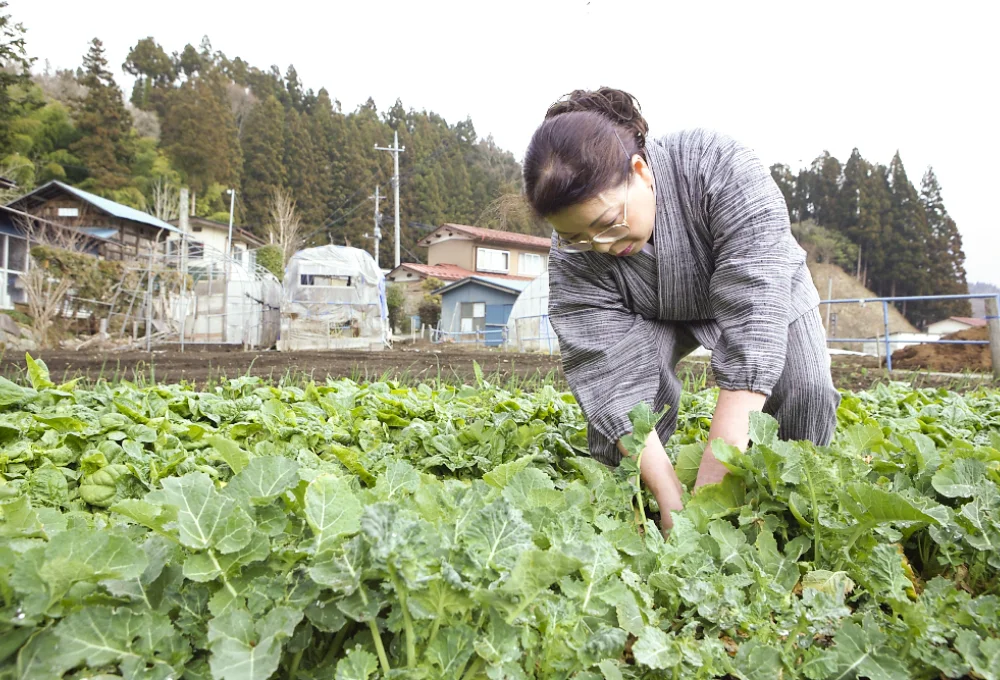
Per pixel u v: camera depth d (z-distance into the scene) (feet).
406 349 59.21
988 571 5.24
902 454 6.85
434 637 3.51
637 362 6.73
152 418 9.00
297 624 3.57
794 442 5.79
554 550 3.68
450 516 4.15
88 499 6.69
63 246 62.18
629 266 6.50
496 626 3.52
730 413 5.73
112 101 144.66
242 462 5.00
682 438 9.04
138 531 5.12
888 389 15.58
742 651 3.95
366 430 9.29
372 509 3.30
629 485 5.65
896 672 3.84
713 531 5.13
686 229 6.15
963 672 3.90
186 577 3.77
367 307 61.77
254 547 3.66
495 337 98.43
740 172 5.90
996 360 26.02
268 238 159.84
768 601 4.35
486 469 7.97
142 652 3.33
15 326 46.78
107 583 3.48
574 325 6.88
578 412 10.33
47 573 3.17
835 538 5.06
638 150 5.86
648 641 3.77
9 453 7.27
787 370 6.54
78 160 140.56
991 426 11.33
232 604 3.58
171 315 66.18
